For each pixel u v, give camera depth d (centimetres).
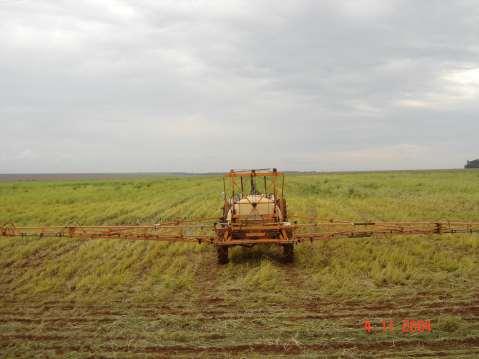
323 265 1014
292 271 988
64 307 774
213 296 813
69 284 916
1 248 1321
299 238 1053
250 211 1143
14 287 915
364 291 802
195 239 1073
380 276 873
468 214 1841
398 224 1074
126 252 1207
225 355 561
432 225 1424
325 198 2750
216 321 679
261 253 1162
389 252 1104
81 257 1181
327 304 746
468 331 607
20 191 4150
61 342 618
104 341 617
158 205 2578
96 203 2750
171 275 962
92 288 871
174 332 636
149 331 649
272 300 772
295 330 629
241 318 689
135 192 3847
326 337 605
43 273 1007
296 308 729
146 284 878
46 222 1911
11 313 747
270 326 650
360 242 1266
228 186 3881
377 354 548
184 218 1994
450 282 854
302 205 2275
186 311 732
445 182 4275
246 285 870
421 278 875
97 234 1052
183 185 5072
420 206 2175
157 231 1587
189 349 584
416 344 576
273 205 1148
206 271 1016
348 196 2923
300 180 5369
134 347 595
